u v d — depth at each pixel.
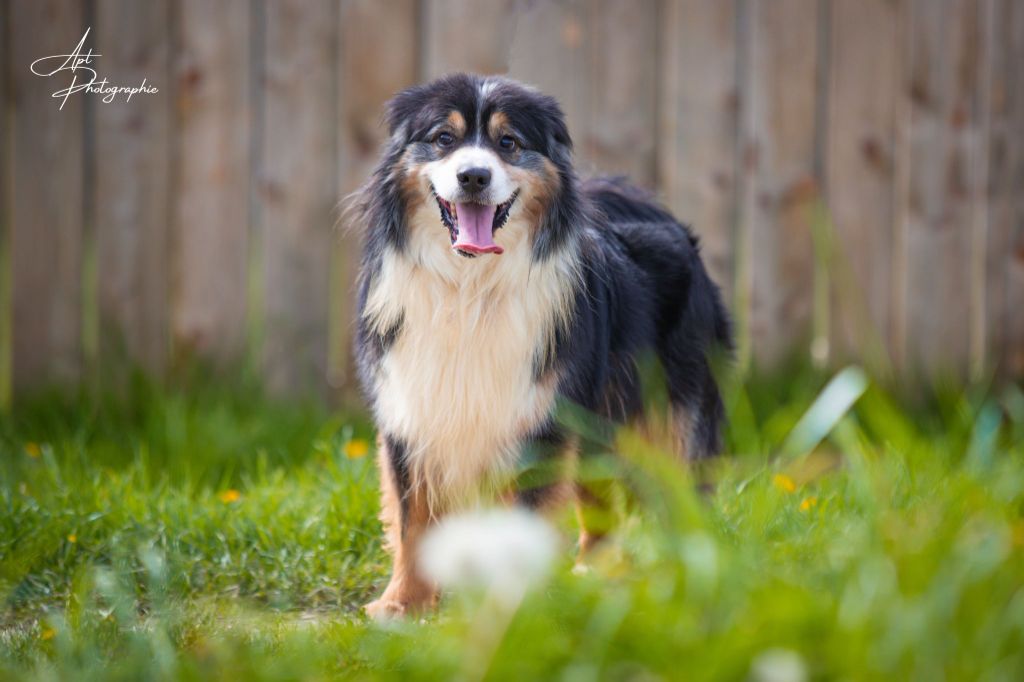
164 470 5.98
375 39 7.09
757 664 2.97
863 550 3.38
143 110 7.05
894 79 7.32
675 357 5.59
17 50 6.93
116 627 3.98
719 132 7.24
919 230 7.43
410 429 4.85
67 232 7.08
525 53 7.12
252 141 7.12
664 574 3.46
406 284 4.84
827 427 4.00
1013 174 7.47
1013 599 3.13
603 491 5.31
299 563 5.04
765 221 7.32
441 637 3.48
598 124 7.19
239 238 7.17
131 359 7.18
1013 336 7.49
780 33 7.20
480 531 3.25
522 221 4.79
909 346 7.49
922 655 2.93
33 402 6.99
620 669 3.11
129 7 6.97
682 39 7.18
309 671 3.48
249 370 7.11
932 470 4.87
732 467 5.44
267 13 7.04
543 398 4.79
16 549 4.93
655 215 5.89
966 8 7.32
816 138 7.31
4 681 3.52
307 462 6.30
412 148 4.89
